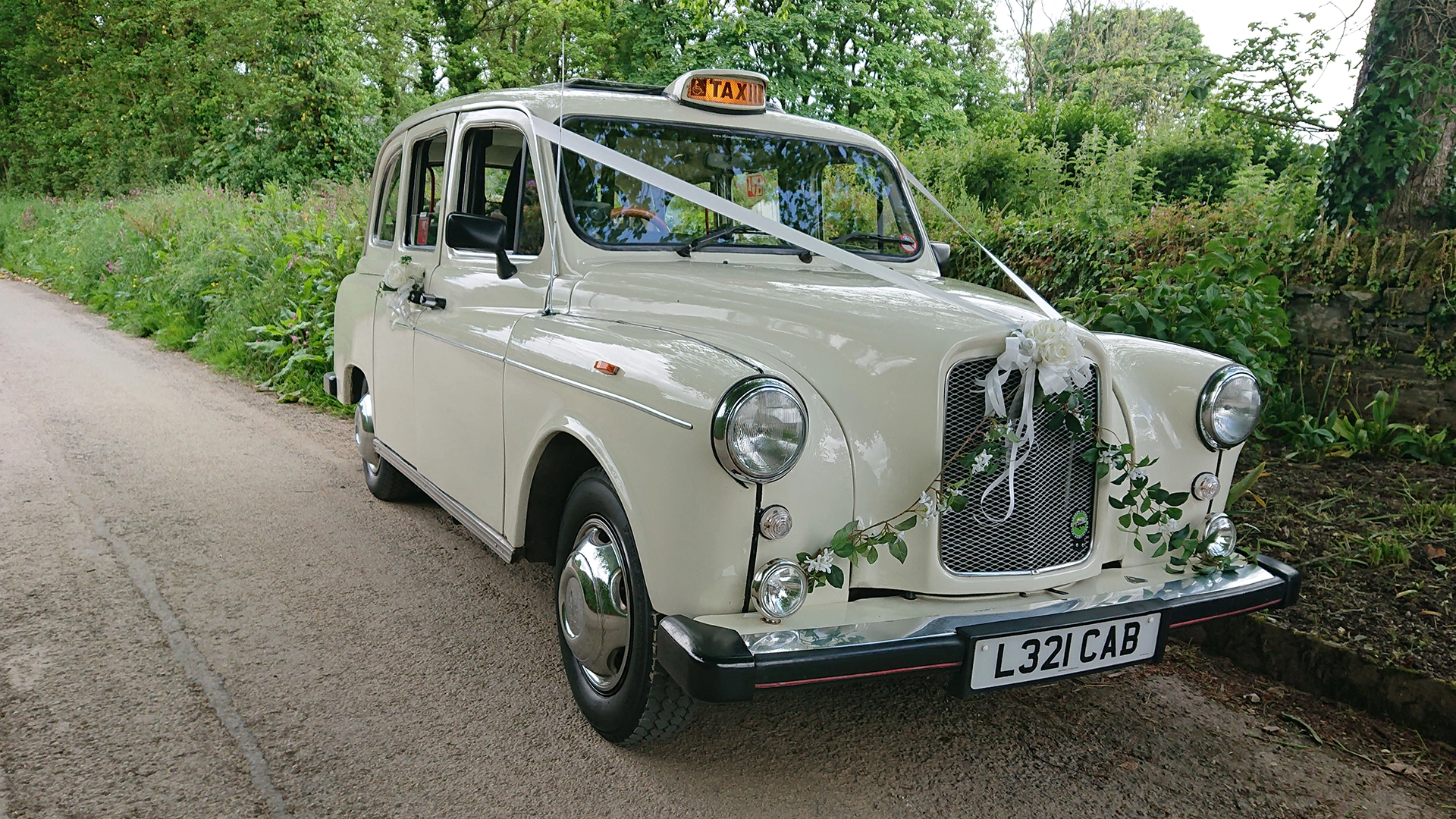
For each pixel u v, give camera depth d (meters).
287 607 3.53
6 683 2.86
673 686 2.46
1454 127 5.38
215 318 9.77
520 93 3.41
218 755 2.52
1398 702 2.91
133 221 13.84
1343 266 5.07
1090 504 2.55
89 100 25.03
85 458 5.54
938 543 2.31
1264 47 6.57
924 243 3.73
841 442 2.28
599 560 2.54
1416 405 4.81
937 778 2.56
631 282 2.90
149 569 3.85
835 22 20.69
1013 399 2.33
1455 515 3.86
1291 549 3.74
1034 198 10.55
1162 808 2.46
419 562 4.05
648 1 23.61
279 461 5.69
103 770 2.43
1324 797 2.54
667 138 3.33
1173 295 4.77
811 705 2.94
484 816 2.31
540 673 3.08
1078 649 2.33
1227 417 2.68
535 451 2.82
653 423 2.24
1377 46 5.46
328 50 17.64
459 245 3.11
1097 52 25.12
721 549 2.14
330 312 7.94
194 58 20.41
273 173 17.14
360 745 2.61
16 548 4.03
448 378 3.51
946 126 22.20
